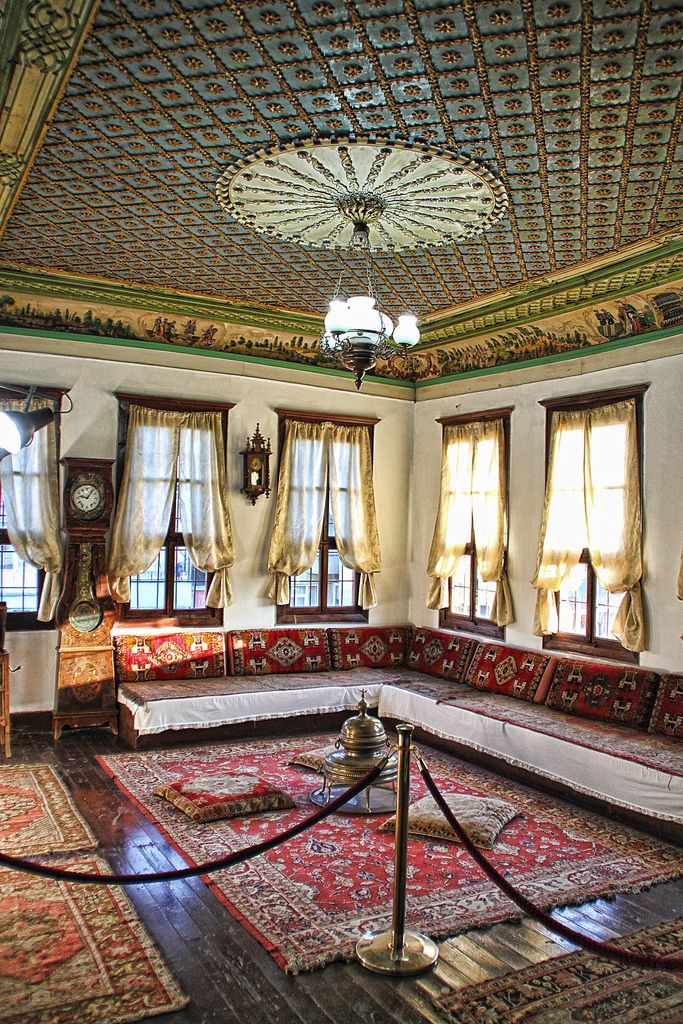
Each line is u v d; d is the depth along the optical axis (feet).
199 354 30.83
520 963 13.84
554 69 13.35
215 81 13.96
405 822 13.93
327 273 25.18
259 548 32.09
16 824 19.60
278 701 28.14
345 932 14.66
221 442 30.83
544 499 28.48
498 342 30.81
